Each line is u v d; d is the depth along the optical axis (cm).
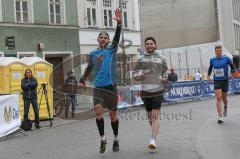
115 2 3316
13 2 2620
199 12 5094
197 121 1406
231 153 873
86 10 3089
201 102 2412
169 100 2456
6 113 1365
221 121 1323
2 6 2562
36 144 1155
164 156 860
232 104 2006
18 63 1802
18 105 1439
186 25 5150
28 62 1839
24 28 2650
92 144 1064
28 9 2711
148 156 866
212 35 5044
